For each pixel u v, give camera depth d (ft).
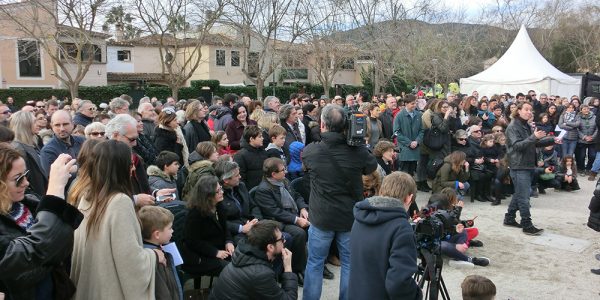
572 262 17.37
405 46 74.49
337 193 11.98
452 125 26.66
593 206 16.26
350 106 28.86
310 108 25.86
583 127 34.24
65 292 7.41
